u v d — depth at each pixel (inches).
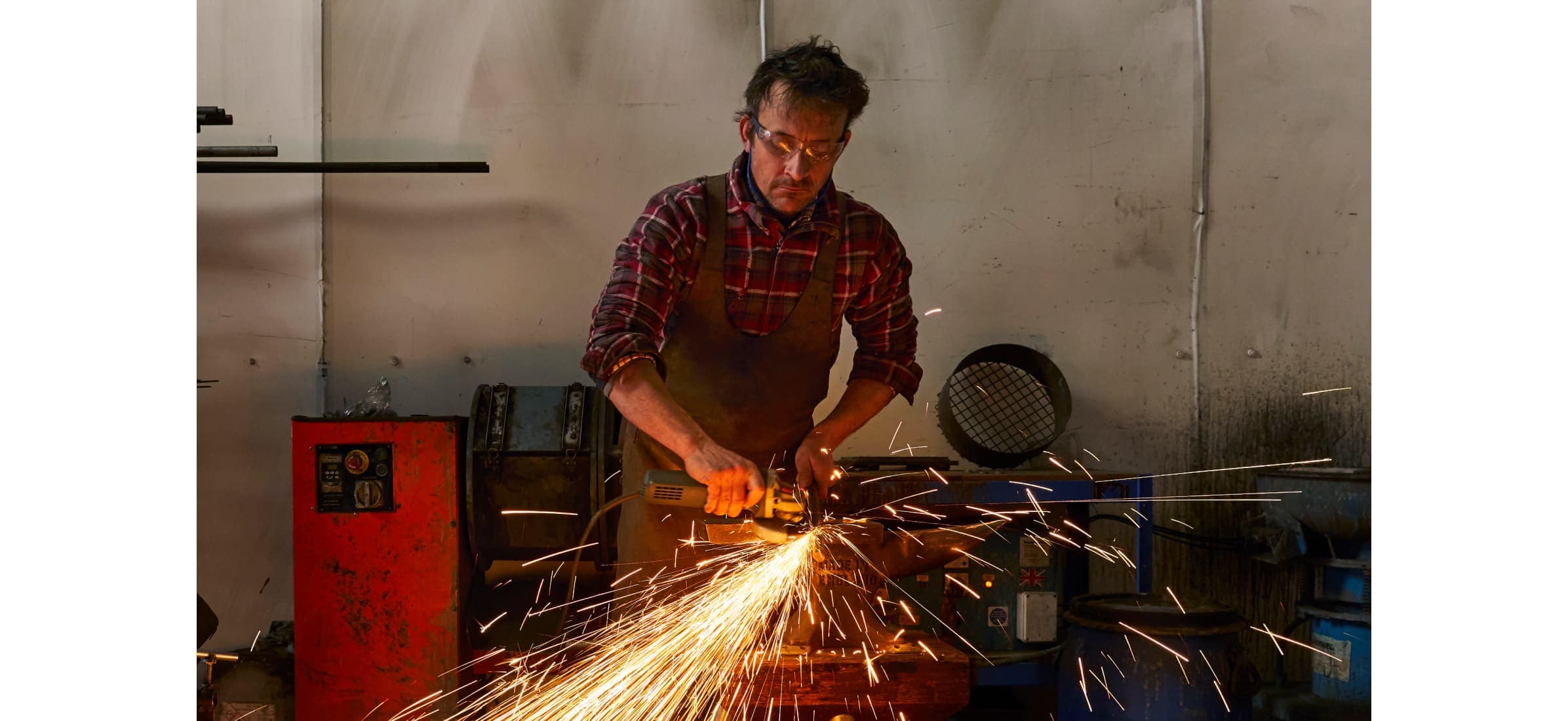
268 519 118.5
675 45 120.6
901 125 121.4
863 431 121.5
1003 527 98.3
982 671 96.6
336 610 98.3
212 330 117.6
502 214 119.6
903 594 96.3
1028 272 122.4
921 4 121.4
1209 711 84.4
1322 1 123.0
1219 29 122.6
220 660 94.4
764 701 70.3
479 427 102.3
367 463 98.5
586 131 120.2
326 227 118.3
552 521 102.4
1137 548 109.7
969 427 119.9
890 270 84.1
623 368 70.6
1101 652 87.9
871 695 71.0
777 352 79.7
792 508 70.6
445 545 98.5
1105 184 122.6
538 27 119.8
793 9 120.6
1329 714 102.5
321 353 118.4
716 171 121.0
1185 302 123.0
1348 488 100.4
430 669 98.0
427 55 119.0
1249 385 123.3
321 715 97.9
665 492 70.5
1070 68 122.3
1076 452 122.1
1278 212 123.6
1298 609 109.1
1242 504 122.4
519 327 119.8
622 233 120.4
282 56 118.0
